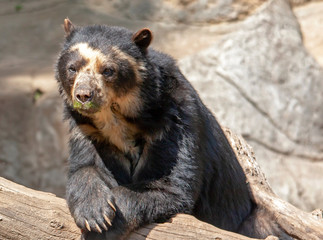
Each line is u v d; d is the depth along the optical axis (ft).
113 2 95.09
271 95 76.13
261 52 78.48
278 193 71.72
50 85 74.33
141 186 29.81
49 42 86.99
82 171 30.35
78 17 91.25
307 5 91.86
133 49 31.12
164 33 87.81
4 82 75.00
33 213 27.91
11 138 71.51
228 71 76.28
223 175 35.99
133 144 31.89
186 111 31.65
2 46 85.97
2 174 70.33
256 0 90.99
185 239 27.96
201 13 91.50
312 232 36.99
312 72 78.69
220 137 36.52
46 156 71.26
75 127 31.94
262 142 73.97
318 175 73.67
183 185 30.37
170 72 31.99
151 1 94.07
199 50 82.69
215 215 35.73
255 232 37.63
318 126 76.38
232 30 88.22
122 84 30.42
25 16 94.17
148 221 28.86
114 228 28.17
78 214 27.89
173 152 30.86
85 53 30.42
